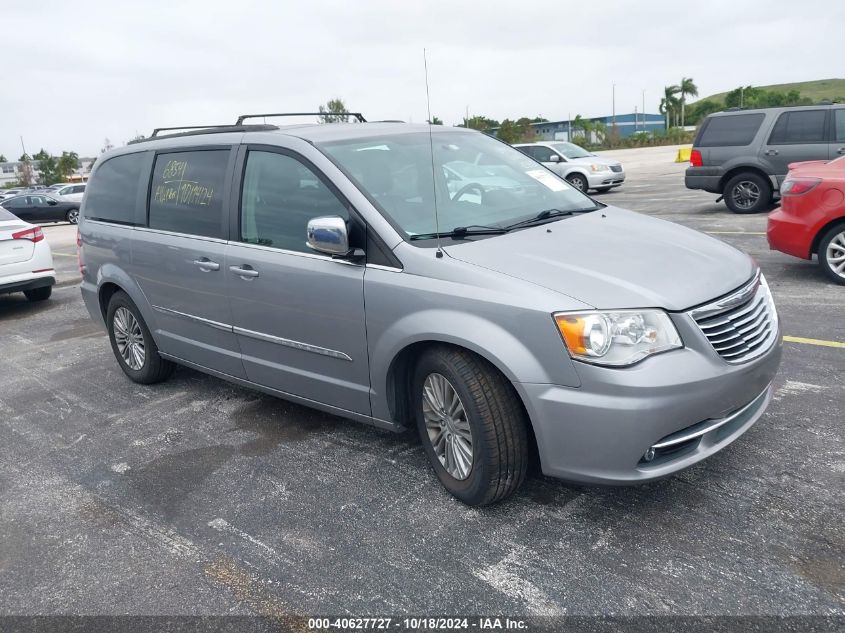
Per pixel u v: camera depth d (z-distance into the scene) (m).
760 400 3.34
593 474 2.86
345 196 3.52
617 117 88.31
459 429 3.23
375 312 3.35
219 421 4.64
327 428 4.38
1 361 6.62
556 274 2.98
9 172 103.06
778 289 6.68
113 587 2.96
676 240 3.47
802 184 6.75
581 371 2.78
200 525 3.38
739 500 3.15
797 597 2.54
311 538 3.18
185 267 4.45
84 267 5.67
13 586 3.03
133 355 5.41
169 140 4.87
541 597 2.65
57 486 3.92
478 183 3.94
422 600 2.70
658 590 2.63
